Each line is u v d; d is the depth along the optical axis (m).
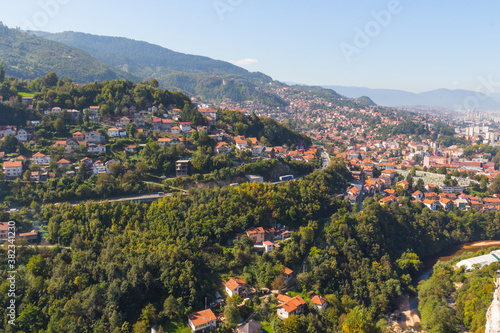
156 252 138.88
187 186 199.25
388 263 170.88
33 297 119.88
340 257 166.00
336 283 151.25
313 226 179.88
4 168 183.12
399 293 154.25
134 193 190.25
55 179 184.00
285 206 186.38
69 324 109.62
